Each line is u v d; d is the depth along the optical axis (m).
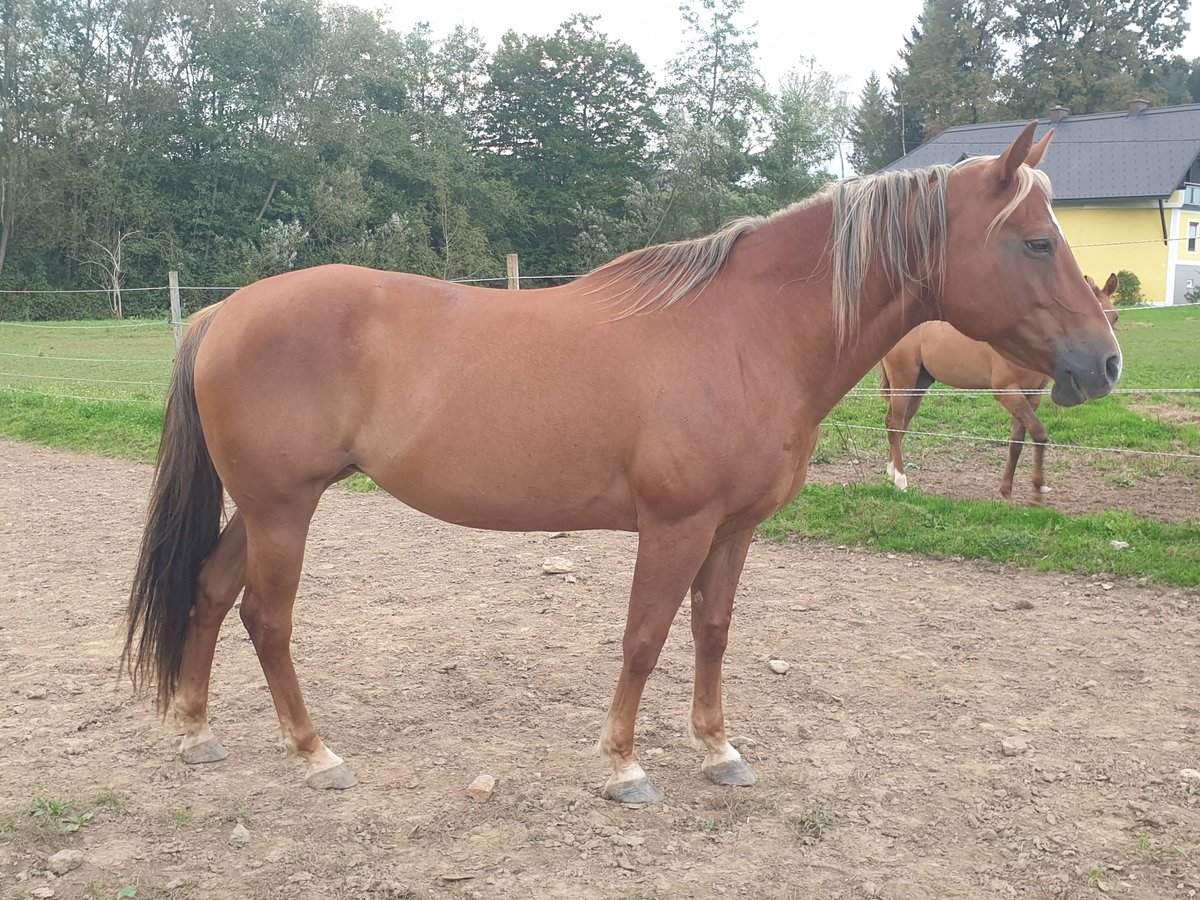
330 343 2.77
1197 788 2.94
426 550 5.98
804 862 2.56
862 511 6.38
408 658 4.12
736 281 2.78
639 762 3.15
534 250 46.00
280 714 3.02
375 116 43.19
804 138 39.47
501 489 2.73
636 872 2.50
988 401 10.66
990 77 53.22
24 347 20.39
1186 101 61.75
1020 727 3.42
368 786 2.99
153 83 38.47
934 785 2.99
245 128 40.41
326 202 39.00
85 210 36.38
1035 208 2.63
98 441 9.59
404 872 2.50
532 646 4.28
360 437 2.83
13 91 35.44
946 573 5.43
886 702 3.66
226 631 4.47
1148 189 29.69
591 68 46.53
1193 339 17.00
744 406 2.64
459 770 3.09
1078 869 2.52
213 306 3.08
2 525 6.51
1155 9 53.75
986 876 2.49
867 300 2.76
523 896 2.39
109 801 2.85
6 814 2.78
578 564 5.64
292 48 40.56
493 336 2.73
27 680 3.84
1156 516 6.27
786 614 4.73
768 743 3.31
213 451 2.88
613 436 2.65
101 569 5.50
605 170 46.38
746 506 2.71
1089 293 2.66
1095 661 4.06
